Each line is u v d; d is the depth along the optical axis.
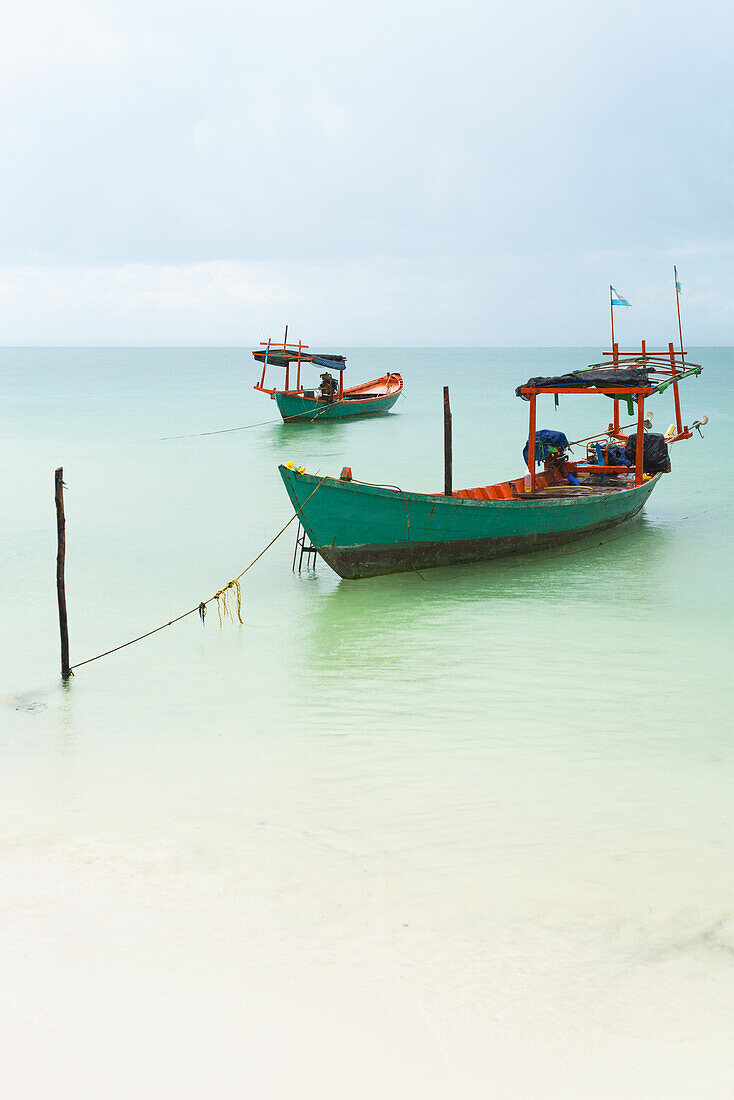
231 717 11.31
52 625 15.45
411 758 9.98
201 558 20.33
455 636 14.55
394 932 6.79
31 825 8.56
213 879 7.57
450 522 18.30
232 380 117.06
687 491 29.27
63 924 6.95
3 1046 5.68
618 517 22.47
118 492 29.55
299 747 10.34
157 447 42.81
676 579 18.17
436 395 83.25
